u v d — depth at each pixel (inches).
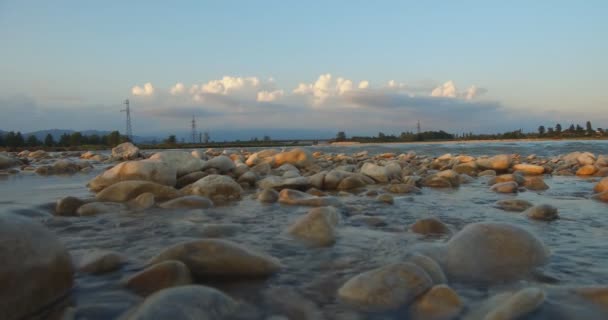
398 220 198.5
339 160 721.6
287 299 98.2
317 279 112.8
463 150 1296.8
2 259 84.6
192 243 120.7
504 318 82.5
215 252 117.6
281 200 259.1
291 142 3442.4
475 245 129.9
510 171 508.7
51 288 94.9
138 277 104.3
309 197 254.5
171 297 82.5
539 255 128.4
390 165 434.0
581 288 99.2
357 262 128.6
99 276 111.9
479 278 113.3
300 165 533.0
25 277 88.0
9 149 1713.8
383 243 151.4
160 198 262.7
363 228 178.5
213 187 277.3
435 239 157.5
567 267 122.9
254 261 117.8
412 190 314.8
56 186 359.9
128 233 167.8
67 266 101.9
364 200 267.6
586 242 152.9
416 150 1416.1
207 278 112.2
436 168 588.7
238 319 86.0
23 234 93.0
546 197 281.4
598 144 1537.9
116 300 95.7
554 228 178.1
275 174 442.9
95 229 175.0
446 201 263.9
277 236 162.9
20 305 86.1
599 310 89.2
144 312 77.4
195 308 81.4
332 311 91.7
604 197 262.8
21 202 257.9
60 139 2256.4
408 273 103.6
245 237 161.5
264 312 90.6
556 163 622.2
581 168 470.3
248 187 349.4
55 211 215.0
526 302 88.6
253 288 105.5
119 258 124.2
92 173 506.6
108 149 2006.6
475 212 221.6
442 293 94.1
